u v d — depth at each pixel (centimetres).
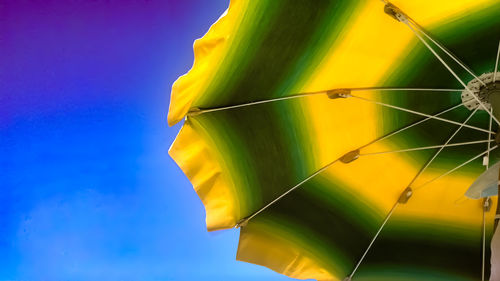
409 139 258
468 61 228
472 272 284
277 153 257
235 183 253
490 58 227
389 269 286
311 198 270
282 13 197
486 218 271
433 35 216
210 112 240
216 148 247
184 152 243
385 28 211
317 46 217
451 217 275
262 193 261
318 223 275
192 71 203
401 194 269
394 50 222
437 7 199
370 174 266
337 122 252
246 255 266
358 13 204
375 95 244
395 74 235
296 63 224
